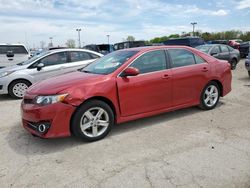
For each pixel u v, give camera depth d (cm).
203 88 564
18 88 798
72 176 328
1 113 625
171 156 370
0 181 321
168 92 505
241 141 415
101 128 442
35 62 816
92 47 2530
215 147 395
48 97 396
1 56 1195
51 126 395
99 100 430
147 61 486
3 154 395
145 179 313
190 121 519
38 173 338
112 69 460
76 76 462
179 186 297
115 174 328
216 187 294
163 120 529
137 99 466
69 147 413
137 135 454
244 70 1356
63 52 845
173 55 523
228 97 712
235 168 331
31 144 430
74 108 404
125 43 2375
